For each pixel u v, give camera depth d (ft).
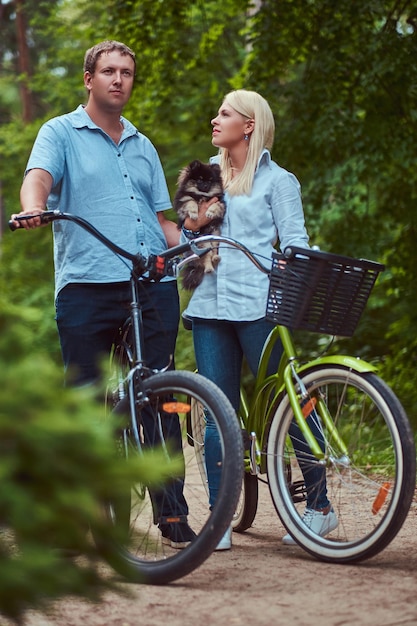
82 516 6.95
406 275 46.78
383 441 27.14
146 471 7.05
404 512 14.90
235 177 18.40
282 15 44.47
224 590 13.79
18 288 80.69
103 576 7.65
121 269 17.74
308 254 15.23
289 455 17.01
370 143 41.91
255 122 18.19
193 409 18.90
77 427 6.76
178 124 61.16
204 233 18.33
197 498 20.58
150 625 12.01
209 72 53.93
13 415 6.64
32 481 6.79
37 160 17.60
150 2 48.34
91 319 17.70
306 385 16.43
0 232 103.91
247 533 19.20
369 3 41.45
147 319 17.76
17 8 76.79
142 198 18.42
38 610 7.30
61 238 18.06
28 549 6.89
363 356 51.57
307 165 44.65
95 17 67.10
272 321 15.69
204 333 18.33
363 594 13.32
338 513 17.69
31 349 7.02
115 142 18.39
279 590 13.74
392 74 41.11
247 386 50.96
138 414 15.21
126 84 18.04
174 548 14.93
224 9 53.67
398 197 46.34
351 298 15.66
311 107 43.04
